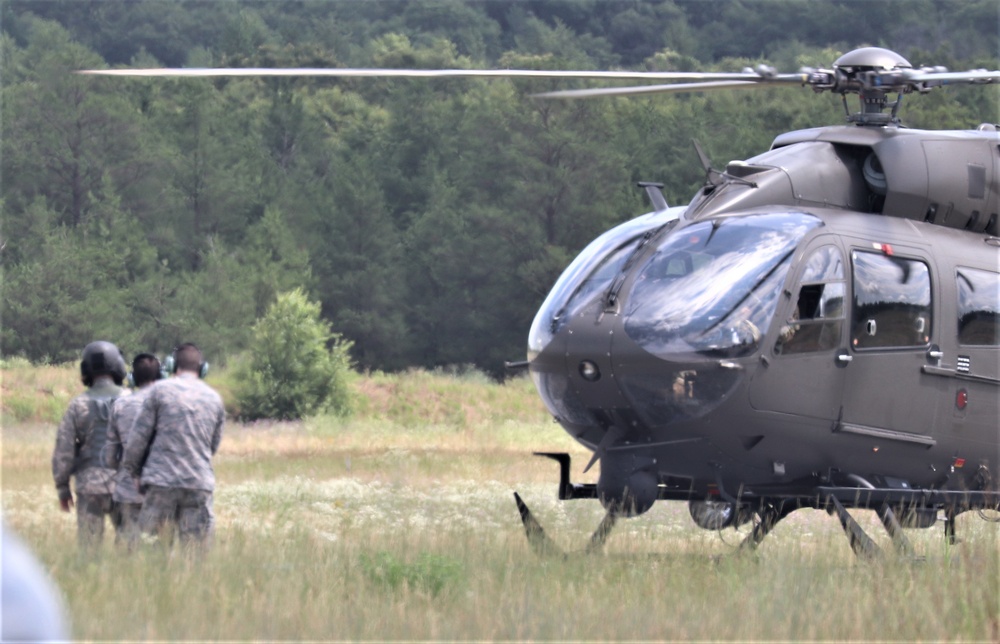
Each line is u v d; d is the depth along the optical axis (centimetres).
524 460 8194
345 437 10769
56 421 12031
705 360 3316
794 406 3419
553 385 3594
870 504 3631
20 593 945
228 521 4328
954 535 3716
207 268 19788
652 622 2564
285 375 12775
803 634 2519
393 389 14262
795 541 3628
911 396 3628
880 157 3725
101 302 18150
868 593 2809
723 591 2884
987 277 3816
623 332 3400
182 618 2467
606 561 3288
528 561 3244
